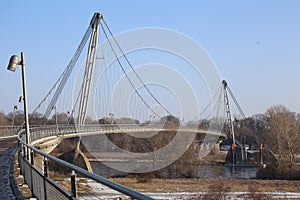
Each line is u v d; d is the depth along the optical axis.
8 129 48.66
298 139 54.75
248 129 80.69
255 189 34.00
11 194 9.77
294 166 50.41
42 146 35.91
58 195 5.90
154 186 34.19
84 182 6.88
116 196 5.55
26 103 16.69
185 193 30.62
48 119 55.66
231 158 62.97
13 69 15.06
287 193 34.22
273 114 62.25
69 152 41.22
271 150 58.19
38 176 8.20
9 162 17.59
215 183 36.72
